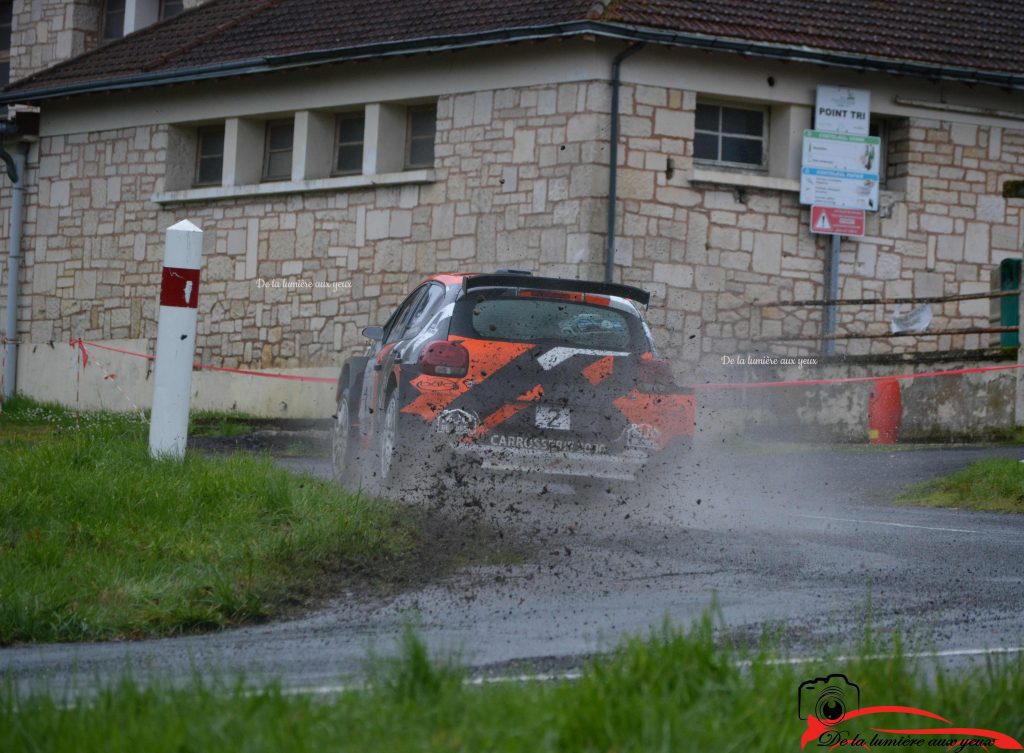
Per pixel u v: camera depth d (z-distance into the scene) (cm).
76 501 1731
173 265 2011
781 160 3997
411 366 2022
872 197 4044
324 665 1134
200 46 4625
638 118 3800
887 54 3984
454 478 1977
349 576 1541
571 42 3769
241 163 4456
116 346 4716
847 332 4016
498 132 3900
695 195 3869
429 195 4031
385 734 800
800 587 1462
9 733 827
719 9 3938
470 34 3838
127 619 1346
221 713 831
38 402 4769
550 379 2000
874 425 3641
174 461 1959
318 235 4272
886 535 1892
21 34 5572
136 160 4694
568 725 789
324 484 1916
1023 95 4203
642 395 2025
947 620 1291
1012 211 4200
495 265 3897
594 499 2064
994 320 3941
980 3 4425
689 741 773
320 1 4594
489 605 1378
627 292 2080
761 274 3941
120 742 786
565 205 3781
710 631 989
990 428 3491
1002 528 2016
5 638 1288
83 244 4828
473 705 845
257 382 4372
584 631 1235
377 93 4131
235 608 1390
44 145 4947
